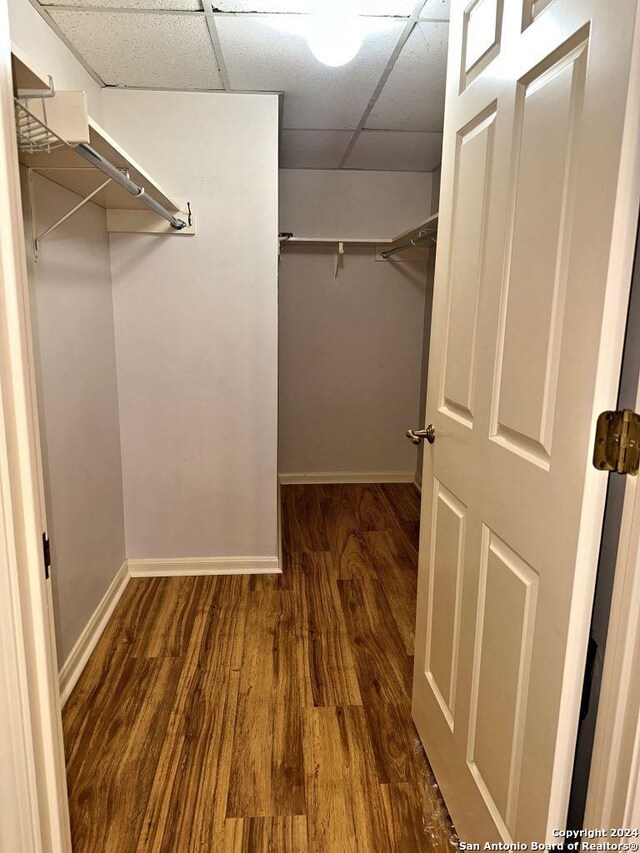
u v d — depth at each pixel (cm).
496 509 117
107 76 230
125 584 276
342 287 409
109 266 255
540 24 98
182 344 267
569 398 89
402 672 211
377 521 362
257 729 181
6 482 89
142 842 143
